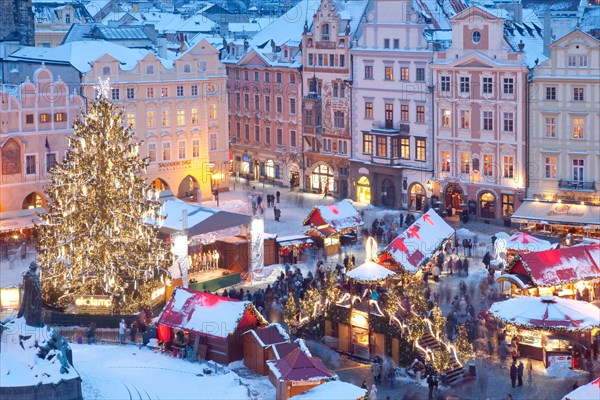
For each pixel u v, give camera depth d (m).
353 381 75.50
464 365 76.38
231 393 70.19
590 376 74.50
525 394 71.94
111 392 69.56
